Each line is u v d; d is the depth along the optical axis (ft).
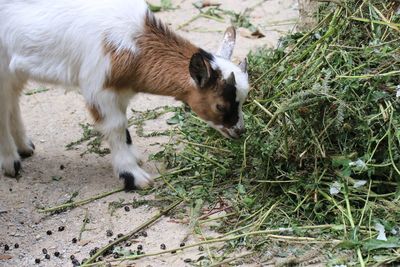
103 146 24.72
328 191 20.08
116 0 21.52
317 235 19.03
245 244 18.99
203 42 30.35
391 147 19.63
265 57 24.91
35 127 25.86
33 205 21.74
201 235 19.74
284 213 20.02
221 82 20.74
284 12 32.50
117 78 21.39
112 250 19.44
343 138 20.40
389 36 22.50
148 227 20.34
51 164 23.76
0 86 22.12
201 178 22.16
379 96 20.22
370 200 19.76
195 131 24.16
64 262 19.19
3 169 23.08
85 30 21.16
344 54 21.90
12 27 21.48
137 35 21.26
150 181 22.16
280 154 20.71
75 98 27.63
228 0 33.94
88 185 22.58
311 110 20.42
